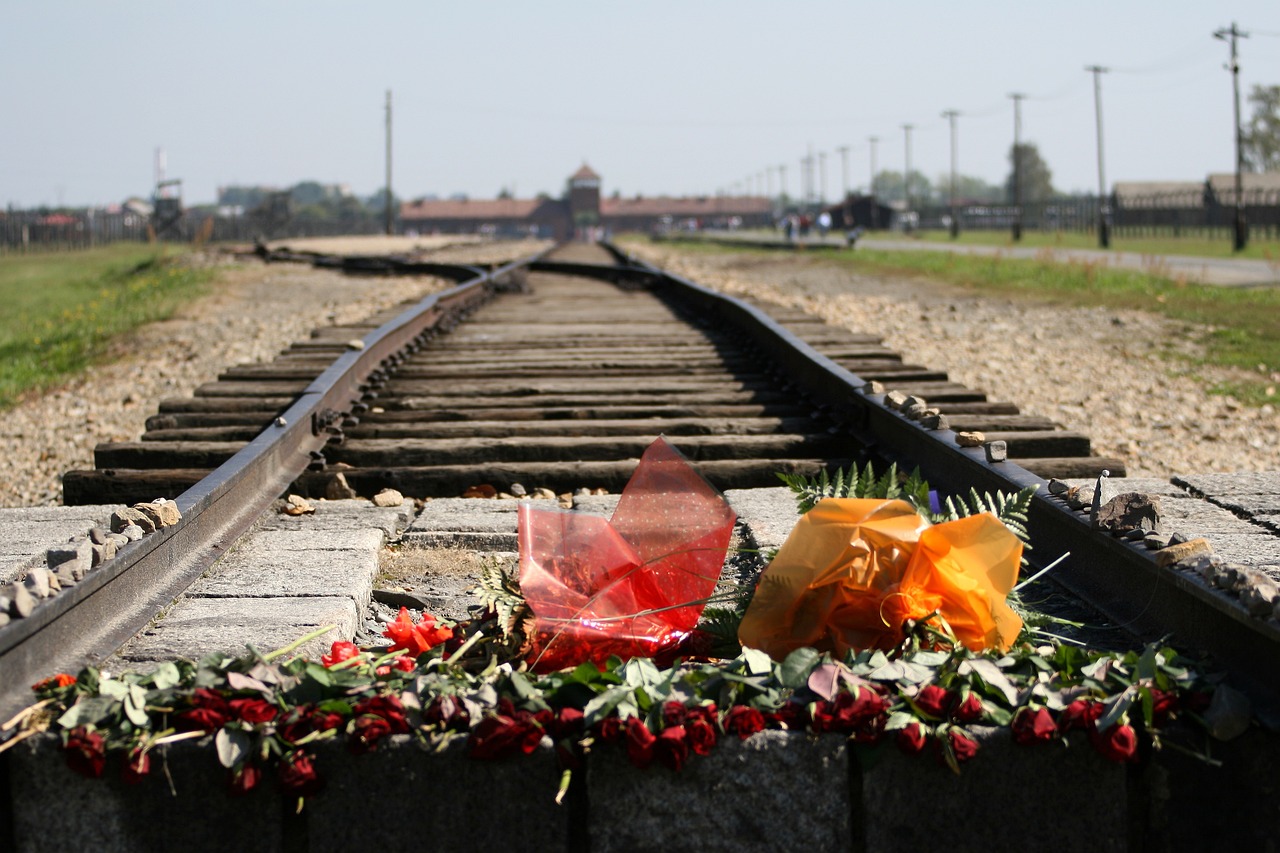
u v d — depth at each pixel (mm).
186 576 4355
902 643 3070
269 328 16922
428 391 9375
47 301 25547
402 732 2689
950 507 3893
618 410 8375
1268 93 117562
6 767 2680
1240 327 14430
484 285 19219
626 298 19422
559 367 10695
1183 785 2742
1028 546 3809
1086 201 80438
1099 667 2871
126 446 6992
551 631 3328
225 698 2719
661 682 2789
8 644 2881
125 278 29797
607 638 3285
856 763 2734
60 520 5656
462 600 4656
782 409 8391
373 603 4629
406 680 2885
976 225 97438
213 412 8242
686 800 2689
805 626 3141
